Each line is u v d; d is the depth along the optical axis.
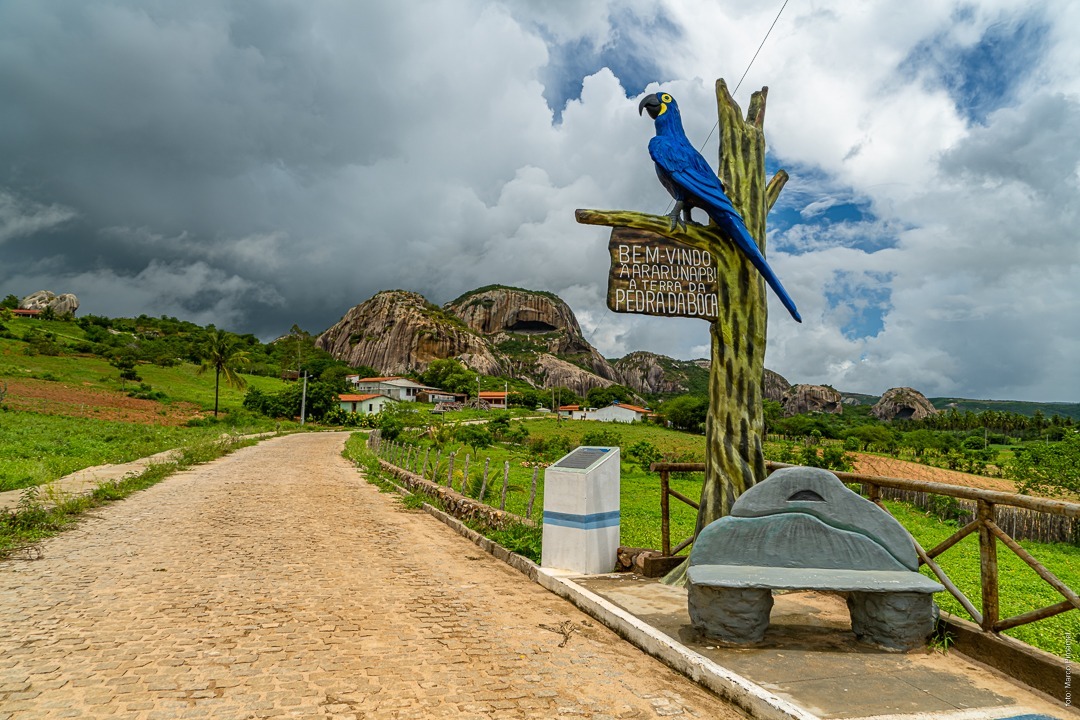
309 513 11.38
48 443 23.31
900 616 4.24
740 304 6.19
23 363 65.50
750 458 6.04
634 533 10.73
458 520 10.45
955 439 56.38
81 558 7.21
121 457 19.97
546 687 3.88
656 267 6.16
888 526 4.66
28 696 3.49
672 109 6.35
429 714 3.43
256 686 3.73
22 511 9.20
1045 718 3.29
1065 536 14.13
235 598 5.66
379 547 8.45
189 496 13.26
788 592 5.85
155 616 5.06
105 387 60.22
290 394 63.50
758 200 6.41
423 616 5.32
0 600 5.41
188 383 74.88
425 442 34.31
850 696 3.53
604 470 6.89
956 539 4.38
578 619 5.40
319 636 4.70
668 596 5.67
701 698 3.80
